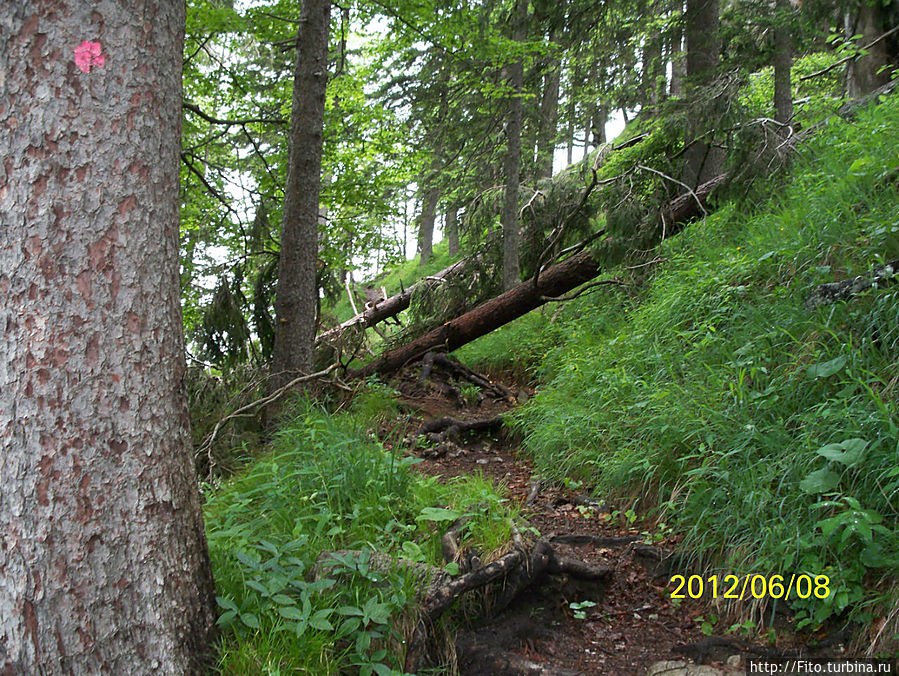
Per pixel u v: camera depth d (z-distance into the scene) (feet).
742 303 15.94
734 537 11.28
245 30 28.14
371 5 30.01
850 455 9.99
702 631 10.45
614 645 10.52
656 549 12.22
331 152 33.14
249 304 26.50
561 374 20.15
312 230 22.97
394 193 38.70
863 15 27.48
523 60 32.50
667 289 19.77
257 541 11.45
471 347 31.12
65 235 7.29
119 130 7.63
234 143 32.27
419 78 44.68
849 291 13.35
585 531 13.70
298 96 22.86
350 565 9.93
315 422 16.83
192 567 8.43
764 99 36.83
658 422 14.30
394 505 13.23
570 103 49.60
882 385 11.53
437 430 20.93
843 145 19.22
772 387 12.80
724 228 22.44
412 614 9.86
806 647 9.46
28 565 7.10
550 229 32.60
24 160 7.18
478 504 12.38
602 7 30.81
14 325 7.16
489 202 37.78
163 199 8.16
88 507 7.32
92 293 7.42
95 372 7.41
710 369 14.20
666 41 29.60
